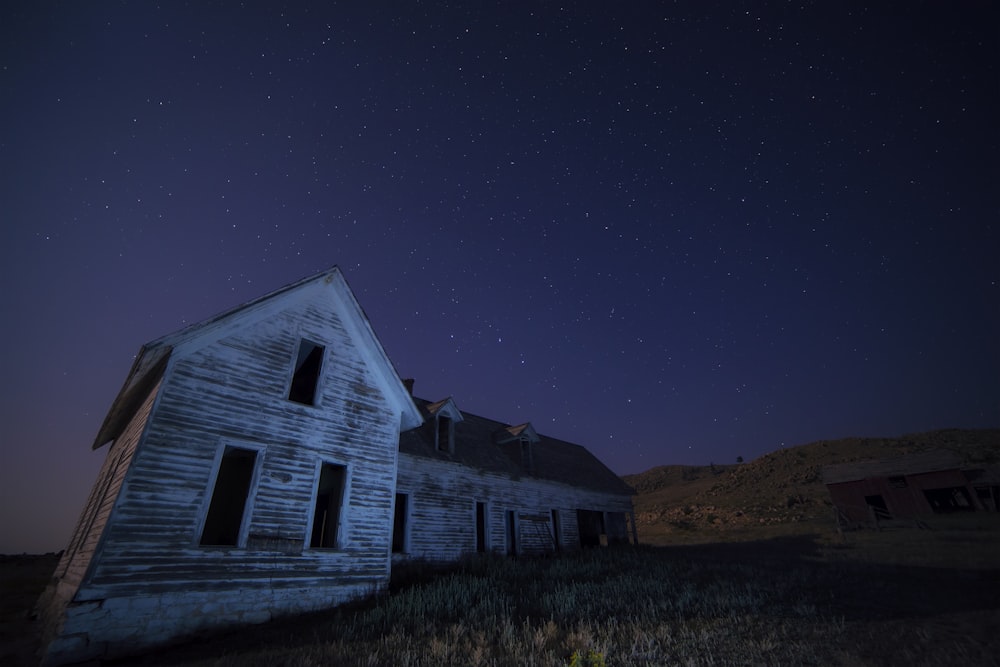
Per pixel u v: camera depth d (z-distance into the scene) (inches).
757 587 430.0
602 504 1077.1
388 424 521.3
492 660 233.3
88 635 292.0
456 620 338.6
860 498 1334.9
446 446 764.6
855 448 2477.9
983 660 220.7
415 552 627.8
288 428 434.9
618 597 398.9
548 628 286.0
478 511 767.1
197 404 383.9
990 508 1203.9
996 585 421.4
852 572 525.7
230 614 352.8
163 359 390.6
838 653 239.3
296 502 419.8
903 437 2503.7
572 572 573.3
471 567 602.2
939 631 277.6
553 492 942.4
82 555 362.6
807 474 2160.4
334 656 248.8
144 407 405.1
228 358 414.3
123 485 332.2
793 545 922.1
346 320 523.2
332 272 513.7
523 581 513.0
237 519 494.0
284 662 245.0
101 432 530.9
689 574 530.9
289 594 389.1
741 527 1505.9
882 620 307.9
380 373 534.6
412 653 250.2
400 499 656.4
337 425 474.0
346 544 442.6
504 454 896.3
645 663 227.9
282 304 469.1
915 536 880.3
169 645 318.7
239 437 400.8
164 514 343.9
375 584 446.3
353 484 467.5
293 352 462.6
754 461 2950.3
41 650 313.1
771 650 245.3
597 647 245.9
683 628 292.5
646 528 1785.2
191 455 368.8
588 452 1325.0
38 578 735.7
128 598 312.7
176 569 338.0
